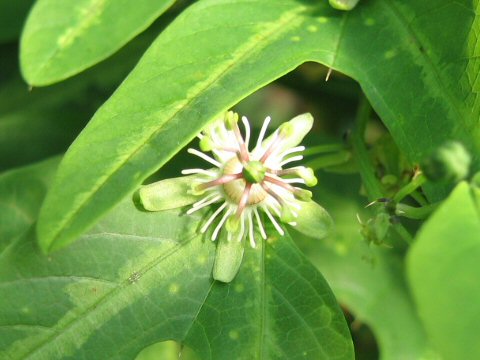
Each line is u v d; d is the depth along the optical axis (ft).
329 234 0.53
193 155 0.62
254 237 0.54
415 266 0.40
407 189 0.52
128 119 0.49
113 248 0.53
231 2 0.54
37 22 0.50
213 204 0.54
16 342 0.52
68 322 0.52
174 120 0.49
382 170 0.59
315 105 0.77
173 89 0.50
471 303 0.39
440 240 0.41
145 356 0.63
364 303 0.61
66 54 0.49
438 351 0.38
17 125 0.73
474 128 0.50
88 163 0.48
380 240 0.53
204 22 0.53
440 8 0.53
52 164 0.64
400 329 0.61
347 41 0.54
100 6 0.50
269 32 0.53
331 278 0.62
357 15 0.55
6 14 0.67
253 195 0.53
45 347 0.52
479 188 0.44
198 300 0.53
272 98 0.88
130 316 0.52
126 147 0.48
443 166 0.45
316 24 0.54
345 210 0.63
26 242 0.53
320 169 0.64
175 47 0.52
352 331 0.68
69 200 0.47
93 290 0.52
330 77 0.75
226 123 0.53
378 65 0.53
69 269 0.53
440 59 0.52
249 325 0.52
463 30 0.52
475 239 0.41
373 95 0.52
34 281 0.52
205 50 0.52
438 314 0.39
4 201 0.63
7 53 0.72
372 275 0.62
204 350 0.52
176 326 0.52
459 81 0.51
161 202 0.53
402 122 0.52
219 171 0.53
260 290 0.53
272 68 0.52
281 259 0.53
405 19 0.54
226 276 0.53
